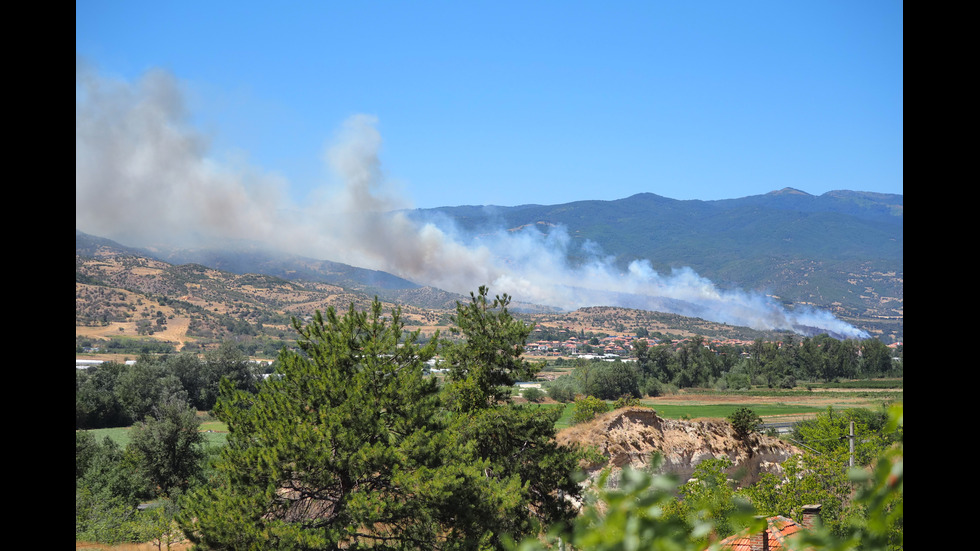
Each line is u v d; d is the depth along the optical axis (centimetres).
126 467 5162
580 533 210
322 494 1997
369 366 2211
